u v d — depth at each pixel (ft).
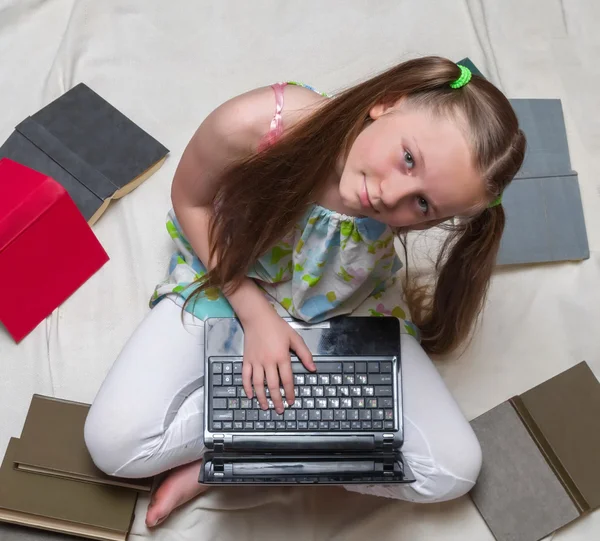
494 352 4.62
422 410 3.96
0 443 4.13
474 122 2.97
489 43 5.23
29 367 4.27
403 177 2.97
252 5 5.20
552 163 4.88
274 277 3.92
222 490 4.17
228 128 3.44
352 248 3.52
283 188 3.35
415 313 4.40
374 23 5.26
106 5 5.04
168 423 3.85
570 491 4.18
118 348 4.40
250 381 3.78
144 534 4.05
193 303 3.96
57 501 3.91
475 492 4.27
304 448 3.76
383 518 4.20
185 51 5.05
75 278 4.41
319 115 3.24
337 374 3.83
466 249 3.73
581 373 4.48
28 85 4.84
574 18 5.37
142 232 4.62
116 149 4.62
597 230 4.90
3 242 3.92
